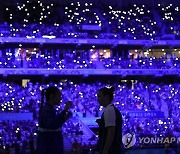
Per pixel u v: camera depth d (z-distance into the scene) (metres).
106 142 11.03
